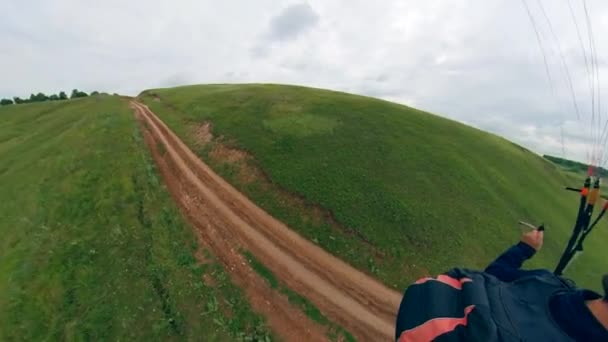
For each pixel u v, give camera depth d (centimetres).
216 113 4453
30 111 6775
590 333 133
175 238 2112
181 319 1559
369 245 2200
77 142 3553
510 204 3134
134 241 2000
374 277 2014
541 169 4556
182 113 4975
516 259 271
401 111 4588
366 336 1670
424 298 186
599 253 2945
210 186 2836
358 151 3234
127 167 2942
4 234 2209
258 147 3291
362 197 2589
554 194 3900
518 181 3741
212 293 1739
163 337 1478
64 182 2662
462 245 2397
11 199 2681
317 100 4759
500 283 186
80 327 1489
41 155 3438
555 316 149
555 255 2736
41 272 1753
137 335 1474
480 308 160
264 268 1966
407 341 174
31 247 1970
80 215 2230
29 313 1562
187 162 3284
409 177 2961
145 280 1727
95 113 5062
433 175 3089
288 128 3656
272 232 2284
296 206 2517
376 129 3756
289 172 2855
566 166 7412
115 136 3766
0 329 1505
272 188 2722
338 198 2547
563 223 3281
